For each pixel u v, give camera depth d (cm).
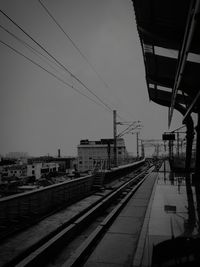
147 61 1401
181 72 819
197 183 1784
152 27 952
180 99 2080
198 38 691
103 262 547
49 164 8438
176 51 1178
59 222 875
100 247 640
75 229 791
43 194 1034
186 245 559
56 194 1175
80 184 1574
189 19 530
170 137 2402
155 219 804
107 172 2191
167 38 950
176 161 3319
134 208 1133
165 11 863
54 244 622
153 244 571
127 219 934
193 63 1208
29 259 507
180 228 704
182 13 845
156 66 1459
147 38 1084
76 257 537
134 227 827
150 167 5019
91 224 941
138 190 1688
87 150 9650
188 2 783
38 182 3006
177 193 1370
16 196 832
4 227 751
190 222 768
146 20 937
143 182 2114
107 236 732
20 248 610
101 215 1104
